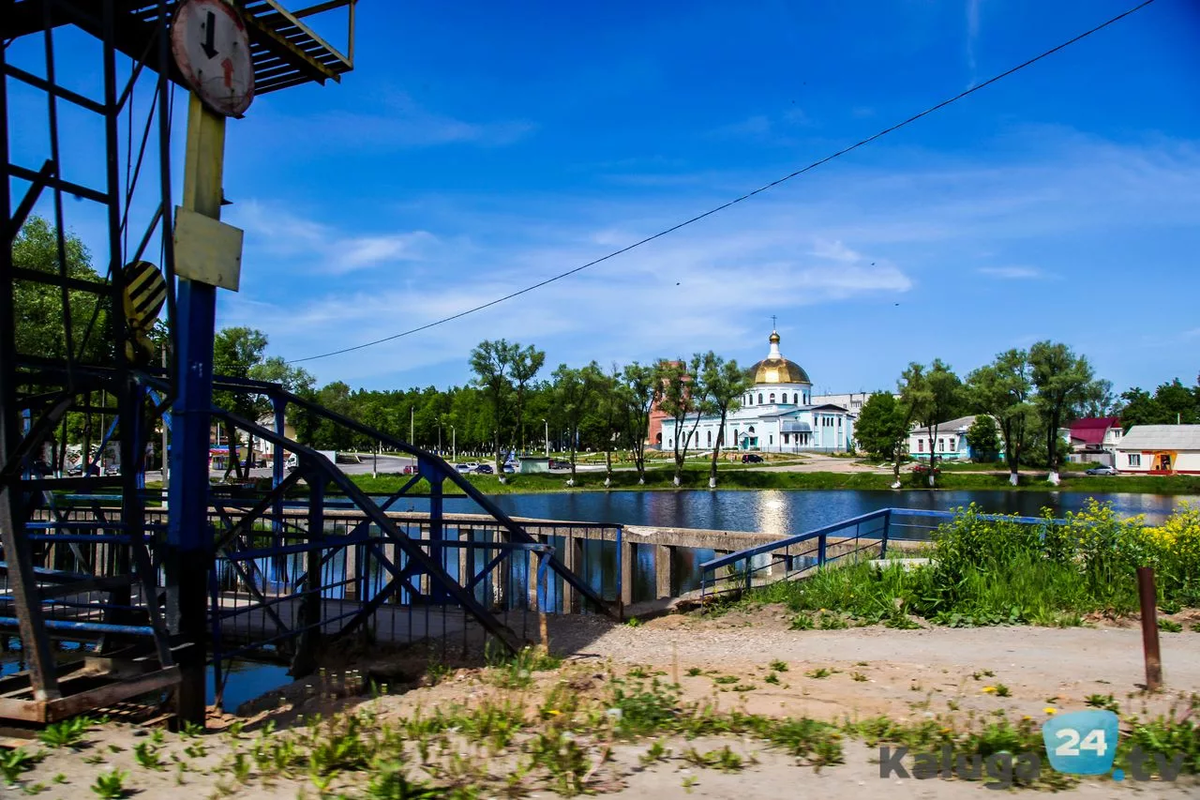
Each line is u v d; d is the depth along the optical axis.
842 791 4.09
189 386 6.07
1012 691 6.50
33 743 4.80
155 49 6.74
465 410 114.81
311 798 3.95
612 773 4.35
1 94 5.18
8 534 5.17
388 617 10.26
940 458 103.31
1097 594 10.55
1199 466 82.12
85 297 22.11
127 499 5.87
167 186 5.71
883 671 7.43
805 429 121.56
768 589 12.65
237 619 9.46
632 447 78.12
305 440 57.72
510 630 8.55
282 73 7.79
